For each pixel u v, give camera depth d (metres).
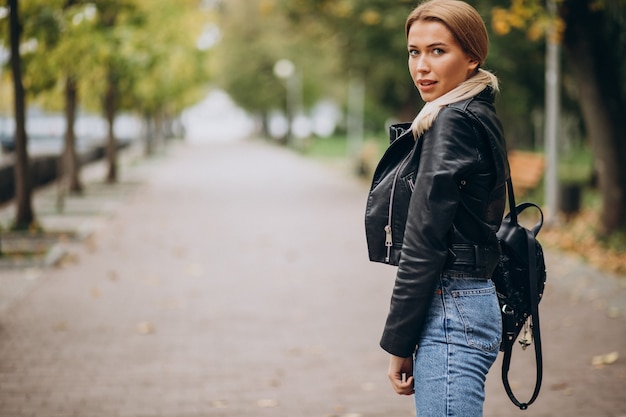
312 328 6.80
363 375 5.42
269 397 4.94
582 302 7.70
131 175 26.61
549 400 4.85
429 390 2.29
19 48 11.64
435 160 2.23
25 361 5.73
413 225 2.23
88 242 11.77
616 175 11.69
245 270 9.70
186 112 74.12
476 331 2.31
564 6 11.05
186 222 14.58
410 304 2.23
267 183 24.06
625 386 5.11
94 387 5.14
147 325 6.80
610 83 11.77
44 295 8.10
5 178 17.48
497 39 15.00
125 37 14.58
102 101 24.00
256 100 59.38
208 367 5.61
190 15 20.50
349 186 23.23
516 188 16.78
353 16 17.97
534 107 18.80
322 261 10.43
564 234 12.12
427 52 2.35
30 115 37.34
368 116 62.59
